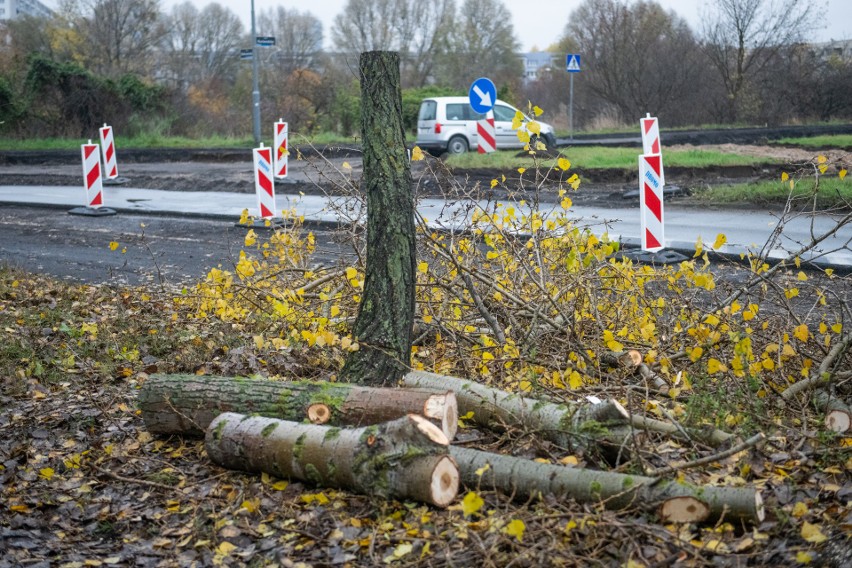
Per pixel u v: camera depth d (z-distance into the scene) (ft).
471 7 157.69
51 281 34.09
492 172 63.36
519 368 18.31
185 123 122.52
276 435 15.20
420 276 22.21
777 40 113.60
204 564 13.35
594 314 20.58
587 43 119.85
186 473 16.40
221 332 24.29
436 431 13.88
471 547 12.75
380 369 17.66
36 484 16.47
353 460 14.20
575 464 14.38
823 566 11.32
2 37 144.66
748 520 12.50
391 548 13.10
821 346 18.63
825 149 75.25
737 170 62.49
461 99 85.20
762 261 21.38
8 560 13.73
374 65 17.58
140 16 145.69
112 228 49.34
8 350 23.73
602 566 11.76
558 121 123.03
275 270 25.99
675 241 37.88
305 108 122.21
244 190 66.03
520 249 22.04
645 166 31.68
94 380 21.90
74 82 116.26
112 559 13.73
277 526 14.16
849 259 33.50
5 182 76.64
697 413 15.99
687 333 19.26
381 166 17.66
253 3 106.01
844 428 15.61
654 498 12.84
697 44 117.91
